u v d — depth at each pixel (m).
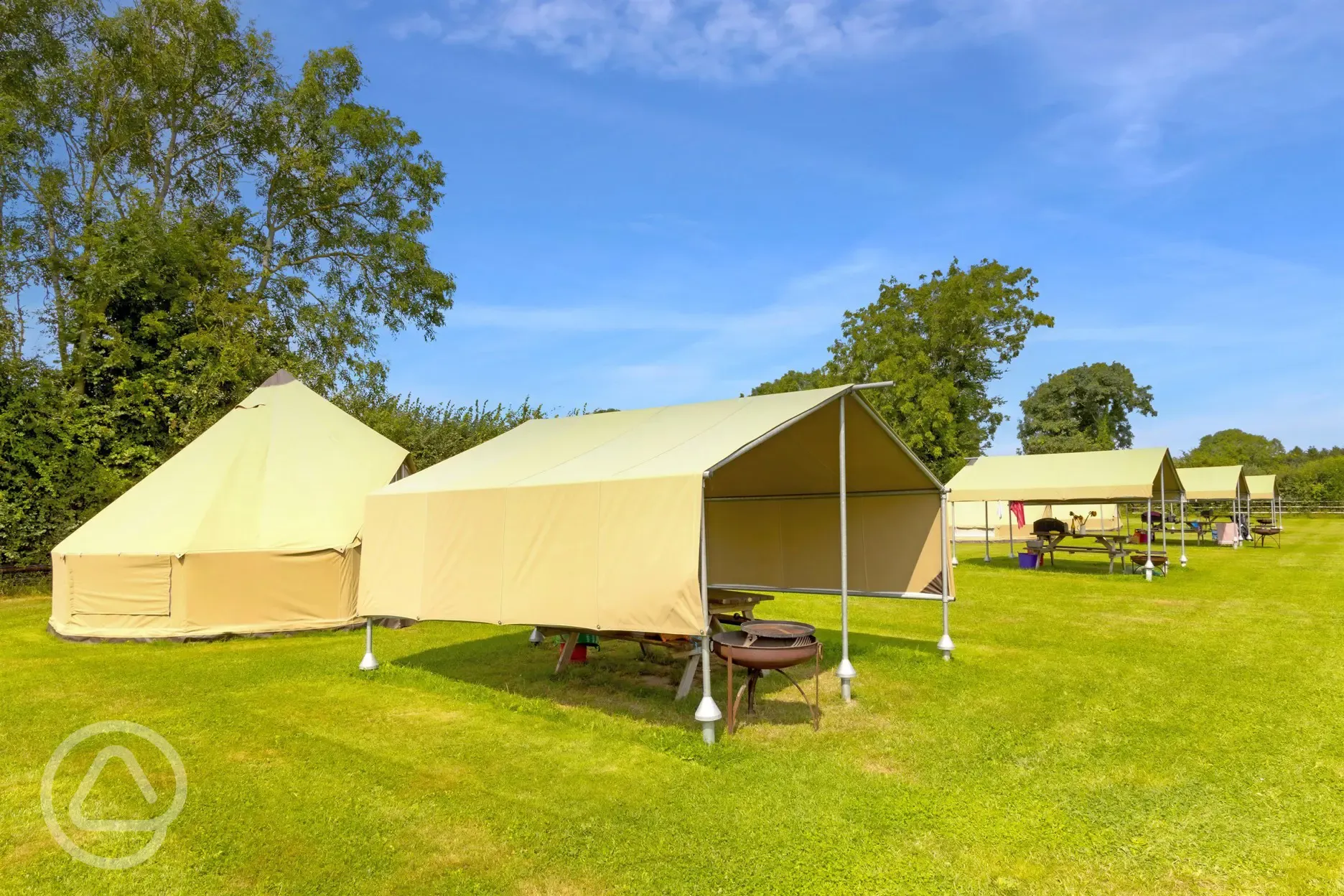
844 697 6.92
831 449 8.22
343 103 23.00
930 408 32.28
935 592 8.95
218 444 12.04
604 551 6.02
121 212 19.11
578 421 9.20
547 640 10.26
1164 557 18.08
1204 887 3.62
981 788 4.81
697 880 3.67
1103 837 4.12
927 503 9.05
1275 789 4.78
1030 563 20.00
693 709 6.72
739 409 7.55
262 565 10.47
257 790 4.86
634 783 4.92
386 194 23.45
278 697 7.18
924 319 37.03
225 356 17.72
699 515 5.49
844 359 39.84
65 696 7.21
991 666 8.29
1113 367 54.34
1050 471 19.89
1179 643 9.59
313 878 3.75
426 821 4.36
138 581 10.15
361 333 23.34
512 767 5.25
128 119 19.78
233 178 22.08
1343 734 5.86
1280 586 15.55
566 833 4.18
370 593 8.05
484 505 7.03
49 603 14.00
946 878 3.68
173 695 7.27
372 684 7.69
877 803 4.55
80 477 15.80
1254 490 32.38
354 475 12.10
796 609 13.03
